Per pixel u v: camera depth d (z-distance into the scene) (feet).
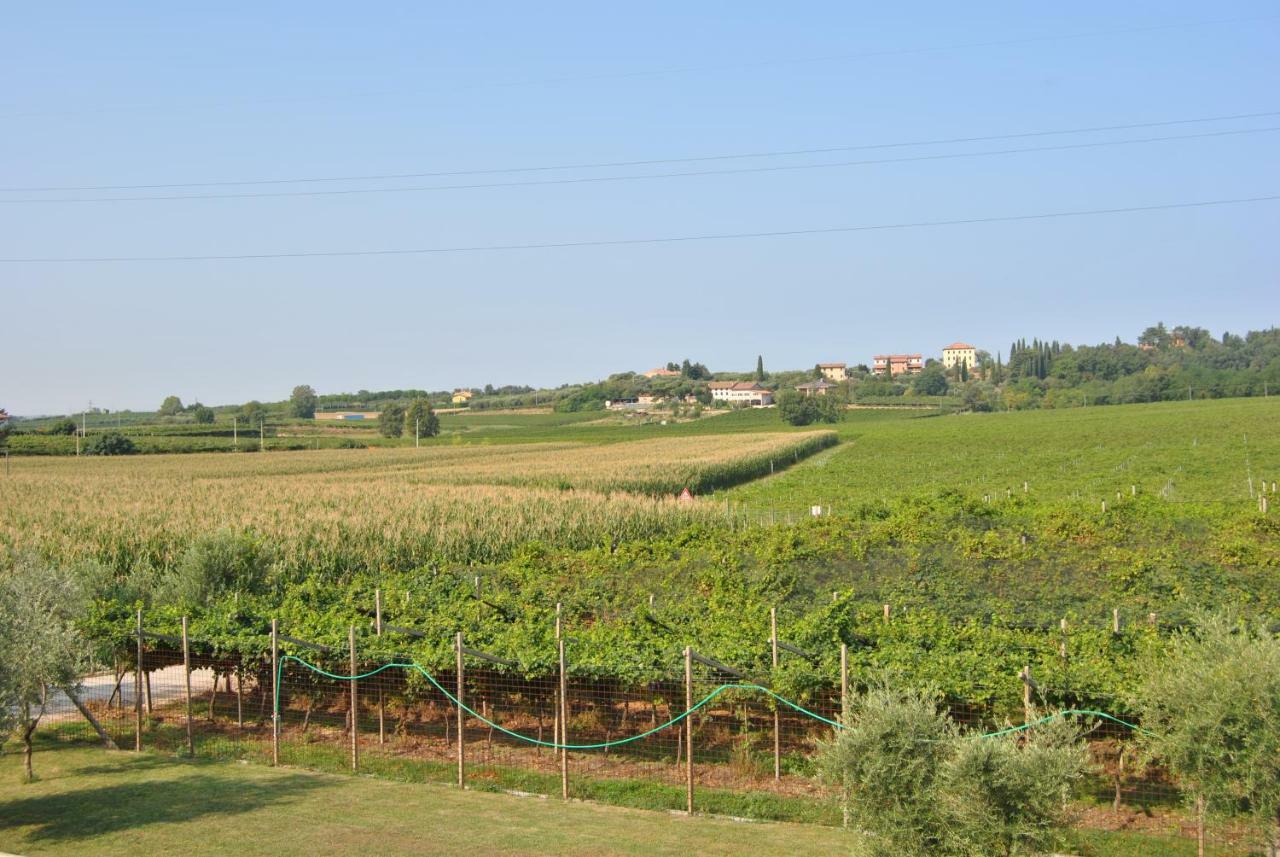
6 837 39.40
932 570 83.05
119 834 39.63
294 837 39.17
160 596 70.95
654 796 45.03
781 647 49.49
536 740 50.78
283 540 113.09
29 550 66.23
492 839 38.99
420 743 55.01
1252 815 33.60
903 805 32.12
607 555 95.66
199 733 58.08
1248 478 191.31
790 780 46.98
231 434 515.91
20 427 583.99
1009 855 30.89
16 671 44.73
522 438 504.02
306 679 57.88
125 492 177.47
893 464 280.10
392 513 135.03
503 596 72.95
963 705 44.98
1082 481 203.92
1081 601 73.31
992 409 627.87
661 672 46.96
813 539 102.22
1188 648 37.04
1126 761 43.09
